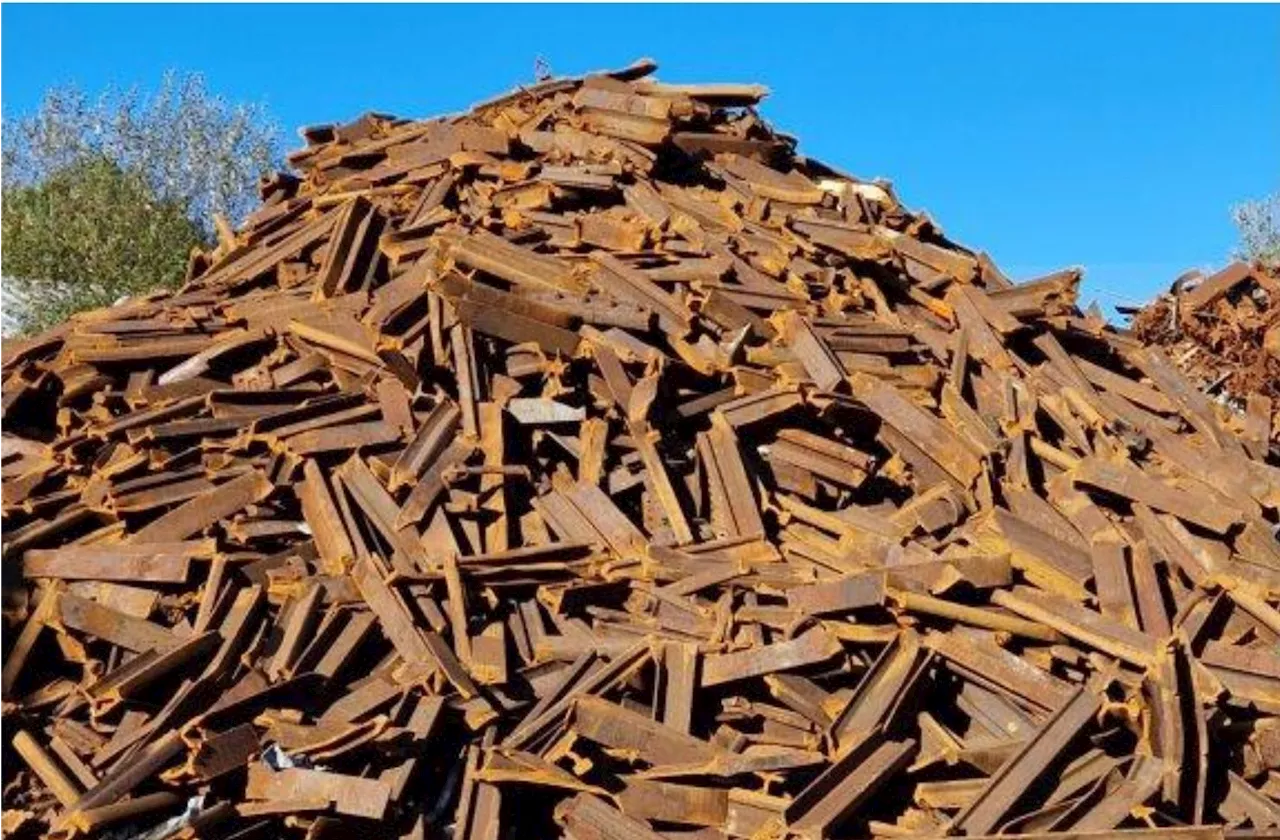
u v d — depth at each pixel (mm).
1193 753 4938
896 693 4996
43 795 4973
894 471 6152
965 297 7332
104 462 6137
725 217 7488
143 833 4758
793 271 7062
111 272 18938
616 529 5750
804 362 6410
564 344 6367
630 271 6781
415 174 7812
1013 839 4508
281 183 8414
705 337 6539
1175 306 10945
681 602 5484
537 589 5609
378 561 5516
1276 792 5070
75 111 21297
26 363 6879
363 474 5875
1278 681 5293
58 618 5293
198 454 6066
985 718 5086
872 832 4727
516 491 5988
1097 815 4691
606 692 5145
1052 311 7609
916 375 6602
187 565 5426
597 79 8383
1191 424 7273
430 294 6469
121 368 6758
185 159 21609
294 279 7297
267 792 4820
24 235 18688
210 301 7309
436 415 6070
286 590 5465
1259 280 10789
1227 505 6289
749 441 6238
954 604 5254
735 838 4754
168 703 5086
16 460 6457
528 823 5004
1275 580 5660
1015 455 6242
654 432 6078
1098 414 6770
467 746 5098
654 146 7840
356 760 4969
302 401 6375
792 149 8719
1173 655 5066
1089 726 4973
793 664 5105
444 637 5340
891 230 7984
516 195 7527
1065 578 5469
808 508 5855
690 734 5027
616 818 4832
